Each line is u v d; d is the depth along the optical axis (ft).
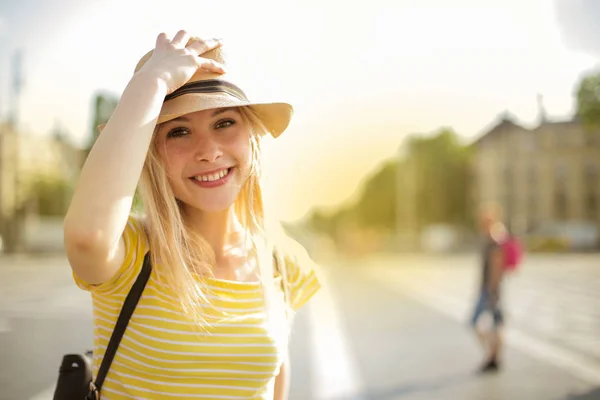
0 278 64.59
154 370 4.90
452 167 212.64
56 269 79.92
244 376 5.12
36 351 26.03
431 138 215.72
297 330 32.94
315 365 24.23
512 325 35.22
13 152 126.72
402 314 40.06
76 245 4.12
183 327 4.92
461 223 210.79
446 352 27.30
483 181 217.15
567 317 38.40
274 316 5.45
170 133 5.28
